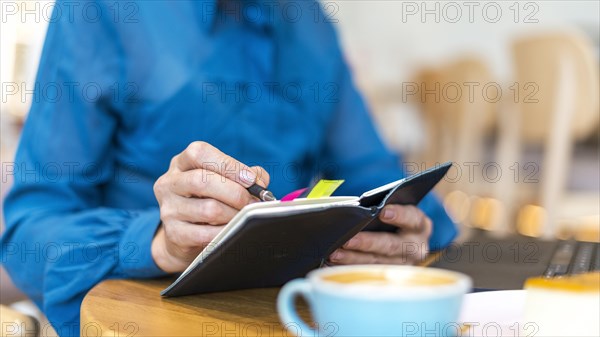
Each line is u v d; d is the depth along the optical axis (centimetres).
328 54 126
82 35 102
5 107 183
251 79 113
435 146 437
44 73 104
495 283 77
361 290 43
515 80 336
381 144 133
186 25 108
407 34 620
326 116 124
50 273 85
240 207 74
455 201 386
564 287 48
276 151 114
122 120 107
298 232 66
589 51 303
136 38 105
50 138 100
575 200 309
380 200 78
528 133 331
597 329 48
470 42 609
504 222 340
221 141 110
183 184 75
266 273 74
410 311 43
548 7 578
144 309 67
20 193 98
